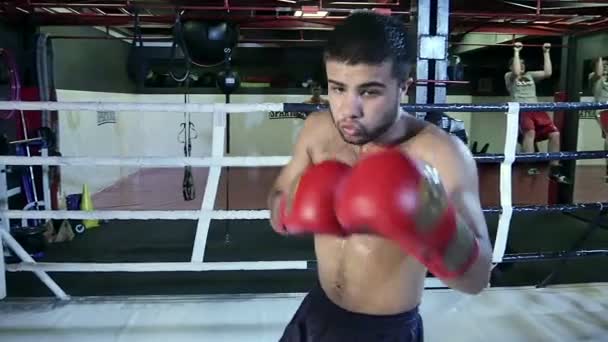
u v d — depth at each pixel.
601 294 2.50
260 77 8.53
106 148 6.62
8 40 4.31
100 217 2.27
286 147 8.84
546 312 2.29
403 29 0.77
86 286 2.78
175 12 4.08
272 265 2.29
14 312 2.27
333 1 4.05
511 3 4.09
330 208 0.73
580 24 4.91
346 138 0.77
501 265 3.13
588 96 5.12
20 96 4.03
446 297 2.44
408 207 0.61
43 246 3.58
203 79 8.23
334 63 0.73
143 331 2.10
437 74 2.59
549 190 5.26
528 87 5.36
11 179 3.95
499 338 2.05
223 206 5.45
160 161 2.21
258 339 2.04
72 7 3.99
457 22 4.90
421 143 0.84
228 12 4.29
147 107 2.14
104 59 6.64
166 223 4.55
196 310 2.30
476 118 9.14
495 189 4.91
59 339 2.03
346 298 0.91
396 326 0.89
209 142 8.70
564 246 3.91
